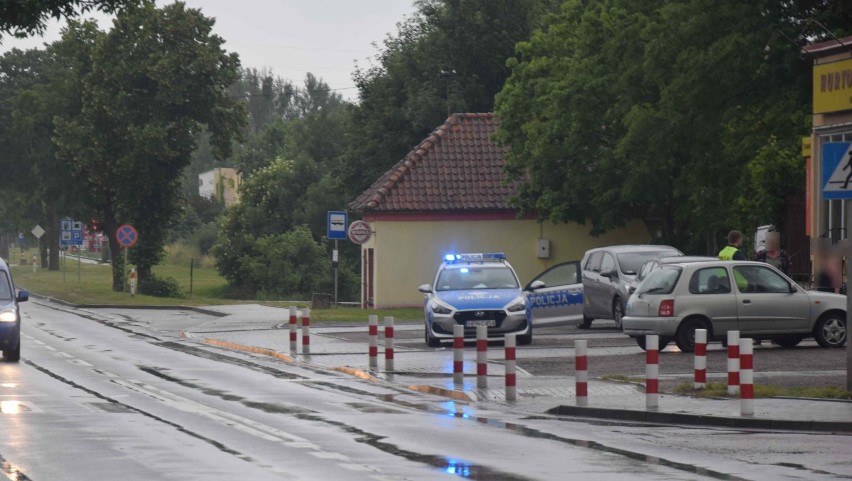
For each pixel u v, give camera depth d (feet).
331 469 111.86
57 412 160.04
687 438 135.23
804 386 176.65
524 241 472.03
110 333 341.21
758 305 240.53
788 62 299.38
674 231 416.87
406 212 467.11
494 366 226.99
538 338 294.05
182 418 153.58
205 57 613.11
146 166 615.16
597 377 200.13
